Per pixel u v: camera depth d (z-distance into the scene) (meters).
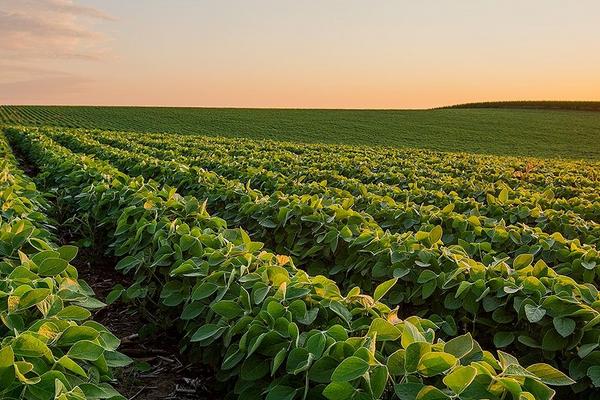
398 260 5.34
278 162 15.27
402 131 56.59
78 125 54.28
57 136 26.34
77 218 8.20
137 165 12.67
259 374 3.55
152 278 5.79
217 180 9.97
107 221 7.53
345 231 6.16
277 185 10.46
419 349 2.90
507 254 6.82
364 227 6.71
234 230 5.75
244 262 4.68
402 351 2.94
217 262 4.73
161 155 17.78
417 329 3.23
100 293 7.02
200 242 5.27
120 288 5.57
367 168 15.23
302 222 6.94
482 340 4.95
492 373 2.83
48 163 13.29
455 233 7.46
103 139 25.03
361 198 9.16
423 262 5.18
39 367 2.99
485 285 4.61
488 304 4.50
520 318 4.23
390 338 3.26
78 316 3.70
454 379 2.67
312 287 4.06
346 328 3.65
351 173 14.70
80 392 2.81
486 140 50.19
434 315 4.70
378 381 2.78
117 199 7.83
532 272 4.73
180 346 5.16
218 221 6.31
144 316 5.79
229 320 4.09
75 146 21.12
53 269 4.18
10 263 4.36
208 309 4.55
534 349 4.35
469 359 3.19
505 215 8.71
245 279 4.22
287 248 6.90
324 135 51.78
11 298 3.51
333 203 7.87
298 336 3.39
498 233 6.87
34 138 22.12
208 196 9.10
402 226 7.82
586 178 15.58
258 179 11.48
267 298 3.84
